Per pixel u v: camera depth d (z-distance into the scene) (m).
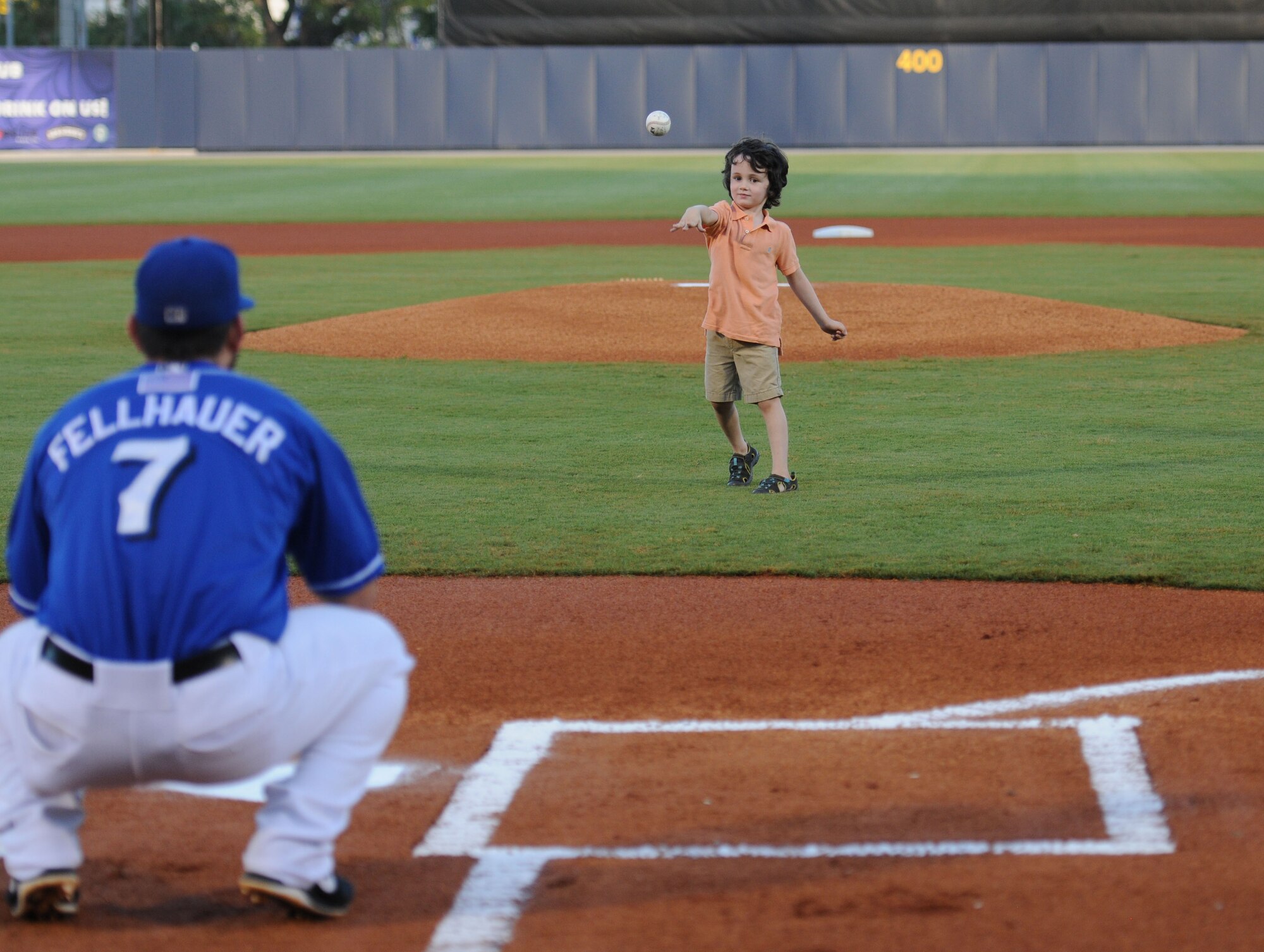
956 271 36.56
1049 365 22.03
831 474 15.03
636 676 9.04
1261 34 86.12
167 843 6.74
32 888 5.70
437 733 8.11
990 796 7.11
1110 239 45.22
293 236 48.31
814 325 24.89
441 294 32.34
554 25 89.06
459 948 5.66
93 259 40.88
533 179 71.62
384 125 90.12
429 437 17.16
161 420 5.45
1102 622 10.02
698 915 5.89
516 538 12.51
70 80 91.19
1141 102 86.94
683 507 13.64
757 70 88.06
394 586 11.15
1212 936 5.65
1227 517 12.98
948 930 5.73
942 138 88.44
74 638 5.23
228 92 90.69
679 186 67.19
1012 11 87.06
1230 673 8.93
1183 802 6.99
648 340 24.08
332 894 5.85
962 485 14.45
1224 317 27.16
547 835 6.74
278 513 5.50
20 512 5.71
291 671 5.44
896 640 9.70
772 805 7.05
